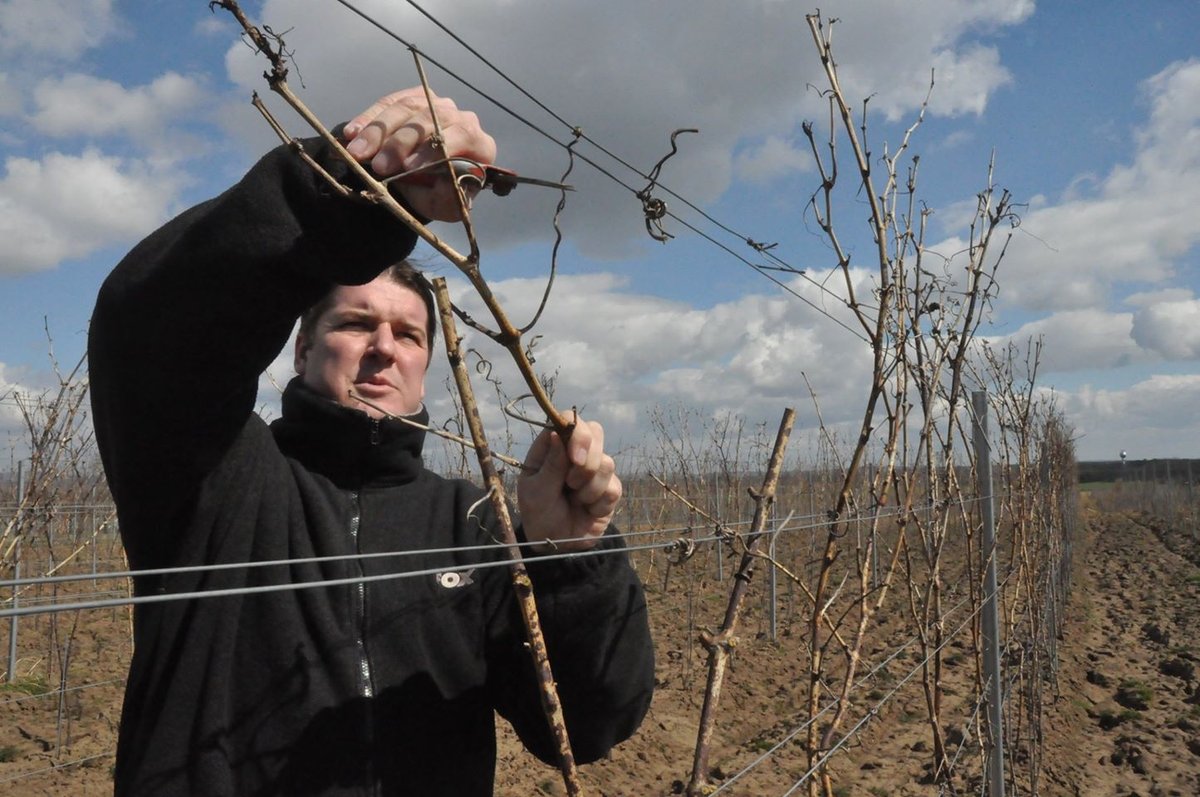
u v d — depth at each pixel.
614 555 1.45
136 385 1.09
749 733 5.98
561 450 1.25
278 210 1.00
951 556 9.90
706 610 9.01
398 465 1.58
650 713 6.09
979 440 4.00
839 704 2.12
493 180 1.01
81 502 6.25
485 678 1.51
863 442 2.00
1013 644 5.77
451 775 1.43
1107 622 10.73
